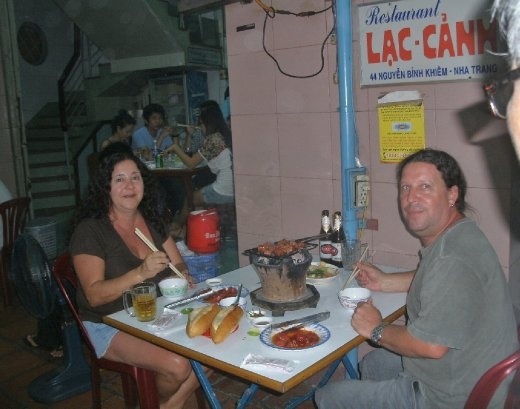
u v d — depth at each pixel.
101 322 2.33
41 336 3.37
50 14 8.95
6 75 5.25
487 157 2.24
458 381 1.63
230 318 1.76
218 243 2.95
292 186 2.90
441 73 2.31
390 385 1.76
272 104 2.88
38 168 7.38
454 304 1.57
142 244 2.48
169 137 6.40
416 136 2.43
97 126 7.59
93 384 2.45
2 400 2.89
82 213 2.41
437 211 1.79
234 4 2.91
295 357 1.59
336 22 2.48
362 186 2.58
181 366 2.12
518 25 0.62
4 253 4.20
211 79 7.88
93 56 9.09
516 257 2.32
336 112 2.66
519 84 0.63
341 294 1.99
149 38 7.32
